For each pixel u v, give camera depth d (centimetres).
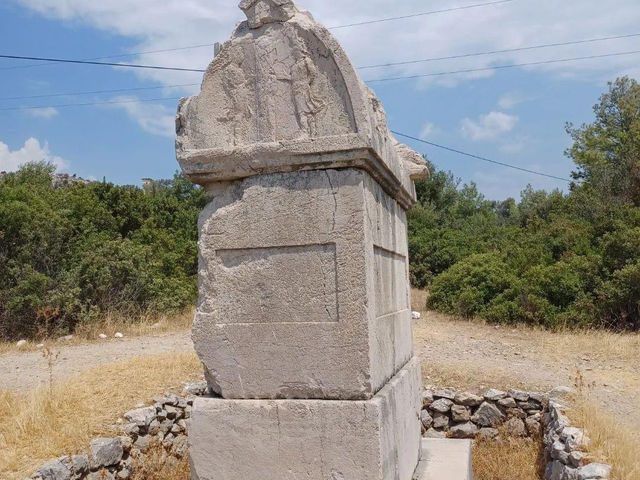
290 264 357
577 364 861
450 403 738
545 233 1495
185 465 635
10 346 988
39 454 514
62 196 1528
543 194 2781
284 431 346
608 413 659
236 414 354
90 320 1114
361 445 335
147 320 1199
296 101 362
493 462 640
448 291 1321
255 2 374
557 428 590
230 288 365
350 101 352
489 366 831
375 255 386
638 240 1127
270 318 357
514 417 714
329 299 349
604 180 1930
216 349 364
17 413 578
